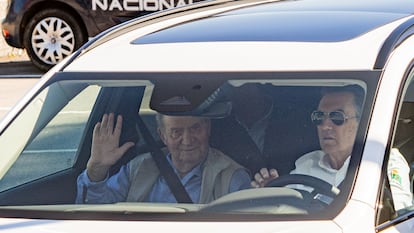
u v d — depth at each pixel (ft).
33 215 46.14
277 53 49.75
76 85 51.98
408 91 48.26
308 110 47.62
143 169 49.52
